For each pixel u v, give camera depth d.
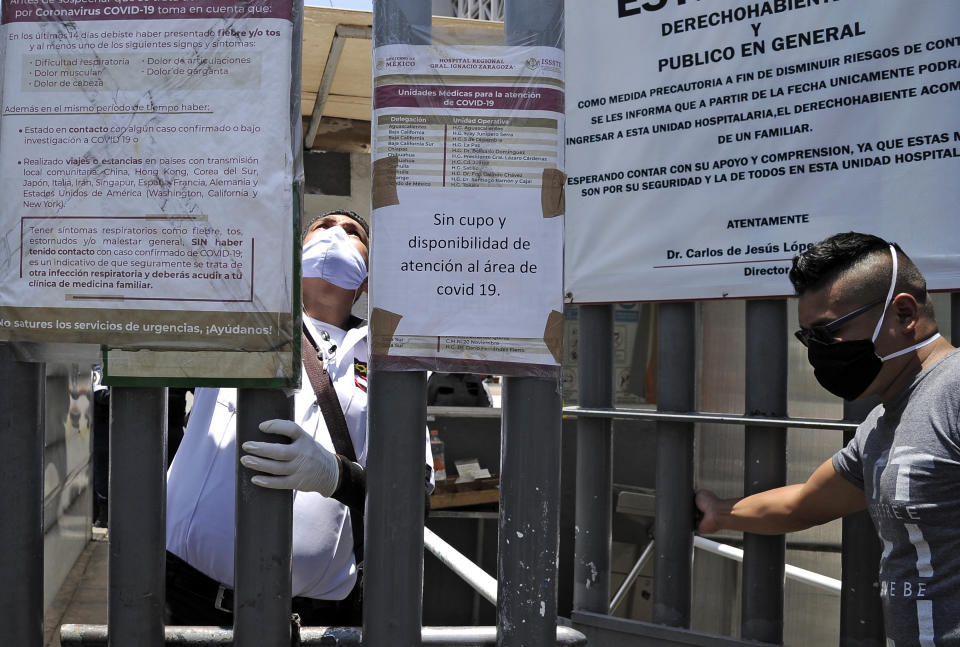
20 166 1.30
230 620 1.79
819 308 1.75
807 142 2.18
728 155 2.31
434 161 1.29
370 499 1.32
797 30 2.18
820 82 2.15
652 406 3.75
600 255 2.56
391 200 1.30
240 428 1.34
